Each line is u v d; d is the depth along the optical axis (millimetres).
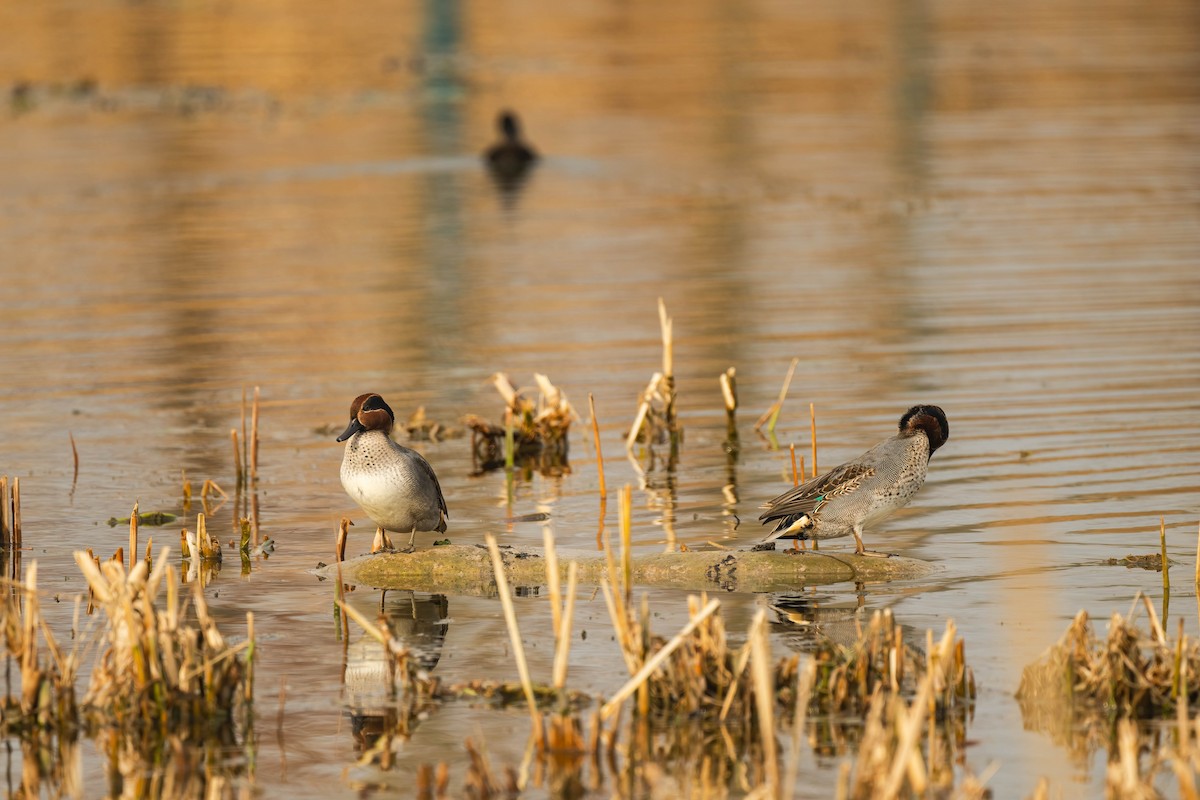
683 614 10500
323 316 21469
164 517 13070
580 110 44875
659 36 64438
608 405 17016
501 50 60938
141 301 22375
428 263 25125
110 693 8977
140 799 8070
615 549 11961
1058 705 8875
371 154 37562
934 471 13922
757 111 43469
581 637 10188
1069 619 10156
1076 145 36312
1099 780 8031
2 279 23906
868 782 7648
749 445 15305
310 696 9273
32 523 12961
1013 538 11938
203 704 8945
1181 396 16344
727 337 19922
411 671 9406
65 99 47656
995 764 7809
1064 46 56812
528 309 21781
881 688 8906
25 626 8984
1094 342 18953
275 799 8023
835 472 11273
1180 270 23094
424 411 16688
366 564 11594
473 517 13156
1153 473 13625
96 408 16906
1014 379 17328
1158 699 8805
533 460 15180
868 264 24359
